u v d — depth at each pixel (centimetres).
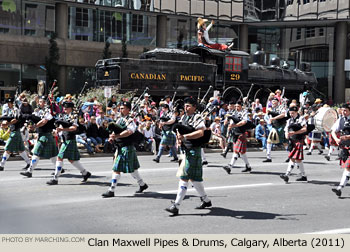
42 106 986
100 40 3519
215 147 1722
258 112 1803
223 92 2344
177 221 622
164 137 1276
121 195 789
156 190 843
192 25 3941
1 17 3067
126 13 3625
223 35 4100
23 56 3148
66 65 3338
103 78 2148
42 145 941
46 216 631
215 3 3909
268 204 740
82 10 3431
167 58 2188
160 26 3728
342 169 1199
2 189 818
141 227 587
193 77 2262
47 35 3303
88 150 1453
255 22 4097
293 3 4066
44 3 3266
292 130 944
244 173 1088
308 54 4394
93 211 668
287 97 2717
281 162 1330
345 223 624
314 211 696
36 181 915
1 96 3114
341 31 4141
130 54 3622
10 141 1065
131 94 1961
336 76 4200
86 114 1567
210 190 859
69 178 960
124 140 764
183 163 660
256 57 2861
